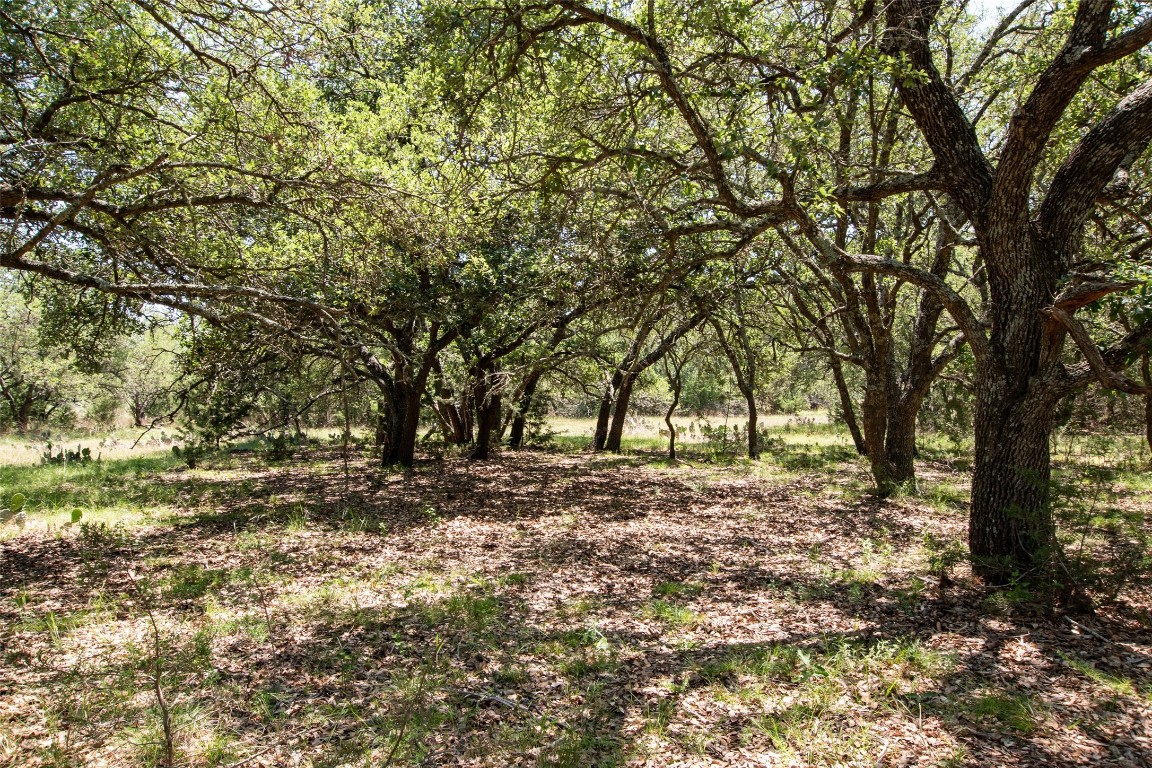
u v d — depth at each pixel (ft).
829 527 31.71
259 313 29.68
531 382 69.87
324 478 50.70
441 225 29.60
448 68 22.24
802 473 51.62
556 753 12.23
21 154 20.45
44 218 22.79
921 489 40.04
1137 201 30.37
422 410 90.94
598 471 54.60
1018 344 21.62
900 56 21.90
